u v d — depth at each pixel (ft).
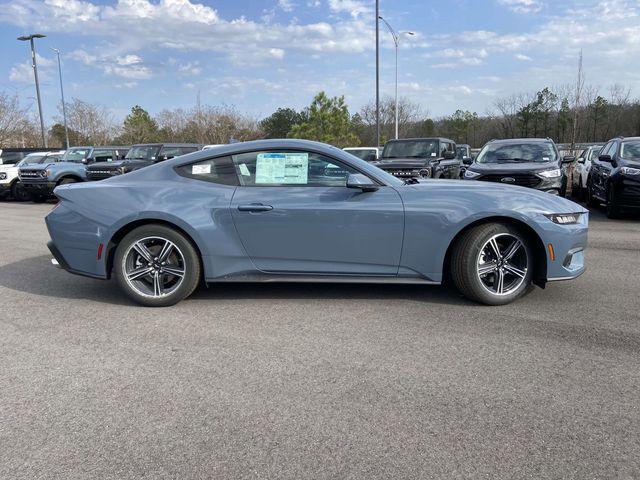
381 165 38.78
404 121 165.27
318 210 14.42
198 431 8.71
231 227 14.67
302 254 14.73
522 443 8.23
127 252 14.98
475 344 12.22
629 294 16.12
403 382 10.35
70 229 15.25
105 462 7.93
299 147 15.02
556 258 14.62
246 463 7.84
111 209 14.93
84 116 148.66
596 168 39.68
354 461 7.84
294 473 7.58
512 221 14.56
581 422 8.83
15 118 127.03
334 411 9.27
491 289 14.93
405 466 7.70
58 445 8.39
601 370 10.79
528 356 11.52
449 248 14.94
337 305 15.21
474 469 7.61
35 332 13.39
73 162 59.93
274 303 15.48
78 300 16.16
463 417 9.02
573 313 14.34
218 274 14.94
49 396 9.99
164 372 10.96
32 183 55.21
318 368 11.05
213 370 11.02
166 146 57.57
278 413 9.23
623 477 7.40
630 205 33.19
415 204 14.38
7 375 10.91
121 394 10.03
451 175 47.21
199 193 14.88
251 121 138.51
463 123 163.12
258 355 11.77
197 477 7.54
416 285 17.17
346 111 124.67
